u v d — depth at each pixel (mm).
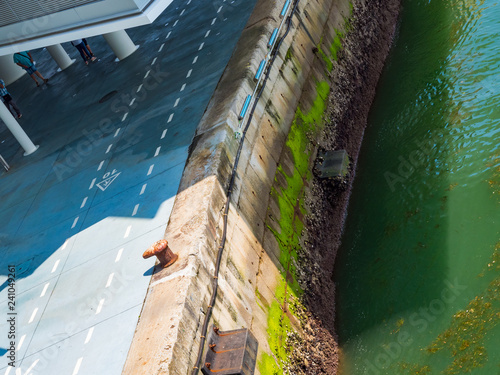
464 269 16812
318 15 25109
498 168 19031
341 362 16469
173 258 14141
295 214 18984
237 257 15539
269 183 18469
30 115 27172
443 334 15500
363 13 27938
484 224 17703
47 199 20500
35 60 33188
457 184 19312
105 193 19016
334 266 19188
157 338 12453
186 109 20578
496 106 21281
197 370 12281
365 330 16812
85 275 16172
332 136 22578
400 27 28500
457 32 25656
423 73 24969
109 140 21672
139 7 17781
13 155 24656
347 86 24688
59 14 18750
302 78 22500
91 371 13305
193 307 13102
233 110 18094
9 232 19828
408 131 22594
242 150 17734
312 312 17141
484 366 14328
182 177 16875
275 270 16875
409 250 18188
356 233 19844
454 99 22516
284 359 15164
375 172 21531
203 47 24062
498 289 15766
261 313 15359
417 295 16828
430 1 28266
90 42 31359
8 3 18766
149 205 17219
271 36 21172
